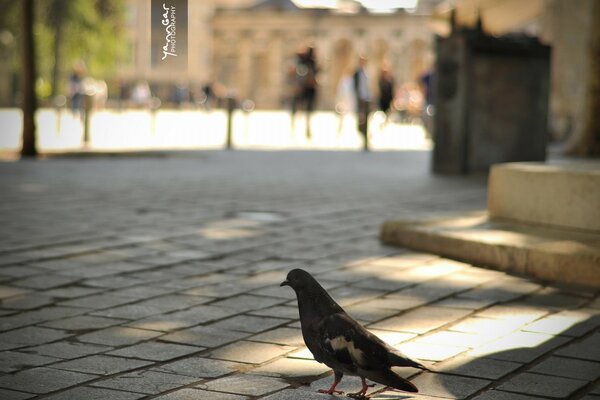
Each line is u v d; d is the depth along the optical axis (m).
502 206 8.98
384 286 7.07
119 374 4.80
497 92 16.91
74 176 15.79
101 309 6.27
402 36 115.31
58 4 60.81
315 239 9.27
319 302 4.17
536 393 4.53
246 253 8.46
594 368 4.97
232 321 5.98
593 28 21.08
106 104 77.69
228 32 123.62
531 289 6.99
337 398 4.39
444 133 17.00
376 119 55.88
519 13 28.17
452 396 4.46
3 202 11.95
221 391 4.52
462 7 25.31
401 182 15.31
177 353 5.22
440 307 6.39
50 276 7.33
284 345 5.41
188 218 10.65
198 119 52.75
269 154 22.55
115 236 9.28
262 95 121.56
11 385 4.58
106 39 64.31
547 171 8.43
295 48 121.25
